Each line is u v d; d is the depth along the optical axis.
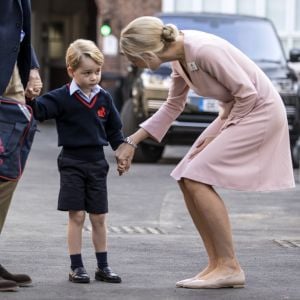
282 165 10.09
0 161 9.50
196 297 9.62
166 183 19.33
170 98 10.65
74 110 10.26
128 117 22.34
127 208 16.09
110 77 31.16
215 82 9.95
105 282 10.28
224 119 10.27
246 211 15.95
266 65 22.61
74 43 10.27
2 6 9.45
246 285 10.23
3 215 9.76
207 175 9.94
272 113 10.01
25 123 9.65
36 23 41.72
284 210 16.09
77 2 42.34
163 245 12.66
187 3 34.69
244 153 10.00
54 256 11.70
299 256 12.02
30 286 10.01
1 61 9.45
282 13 34.66
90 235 13.34
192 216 10.34
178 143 22.00
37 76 9.97
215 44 9.89
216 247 10.09
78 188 10.25
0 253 11.86
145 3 34.84
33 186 18.61
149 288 10.01
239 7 34.62
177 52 9.90
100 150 10.38
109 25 34.31
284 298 9.64
